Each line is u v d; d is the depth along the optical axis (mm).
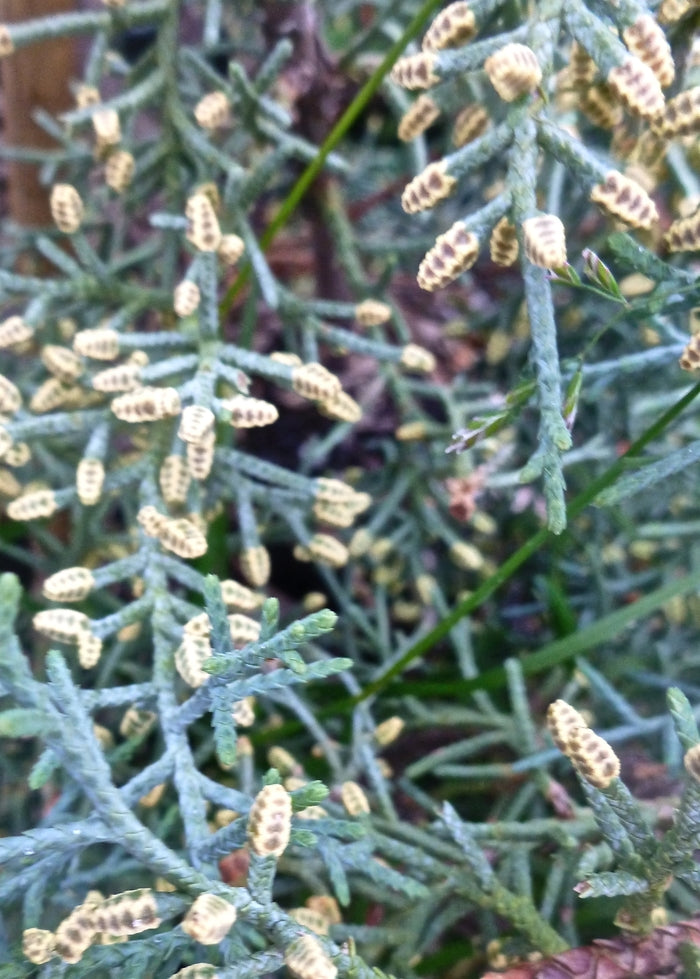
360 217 172
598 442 144
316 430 175
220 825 110
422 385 151
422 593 146
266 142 132
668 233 93
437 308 194
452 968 112
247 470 122
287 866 112
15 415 118
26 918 90
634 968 86
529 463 87
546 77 88
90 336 112
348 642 147
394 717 130
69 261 128
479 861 101
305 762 131
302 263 189
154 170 135
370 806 122
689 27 101
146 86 126
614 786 83
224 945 85
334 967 77
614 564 154
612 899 108
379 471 168
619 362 111
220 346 116
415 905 108
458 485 135
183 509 129
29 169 150
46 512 112
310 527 158
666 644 143
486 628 151
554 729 83
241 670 81
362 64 142
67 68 148
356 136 194
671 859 82
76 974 80
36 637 141
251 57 159
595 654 141
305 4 134
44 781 85
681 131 87
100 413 116
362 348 133
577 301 144
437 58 87
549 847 115
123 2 122
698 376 131
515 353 159
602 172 84
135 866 106
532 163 87
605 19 89
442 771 123
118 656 130
